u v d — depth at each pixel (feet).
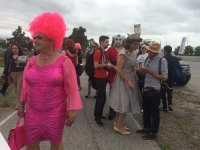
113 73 15.21
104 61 14.56
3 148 5.23
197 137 13.46
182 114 18.16
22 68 17.62
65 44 17.26
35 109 7.21
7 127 13.79
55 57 7.36
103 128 14.30
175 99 23.62
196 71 59.62
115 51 15.25
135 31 18.74
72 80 7.38
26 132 7.50
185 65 31.78
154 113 12.56
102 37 14.64
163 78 12.27
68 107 7.45
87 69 15.28
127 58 12.59
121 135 13.25
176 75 18.19
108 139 12.60
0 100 20.38
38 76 7.07
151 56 12.71
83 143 11.93
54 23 7.08
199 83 36.45
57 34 7.15
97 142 12.13
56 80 7.06
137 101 13.02
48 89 7.06
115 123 13.93
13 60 17.80
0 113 16.67
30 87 7.27
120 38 15.11
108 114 16.58
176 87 31.78
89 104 20.20
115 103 13.00
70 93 7.43
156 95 12.37
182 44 101.40
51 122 7.23
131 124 15.38
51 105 7.17
